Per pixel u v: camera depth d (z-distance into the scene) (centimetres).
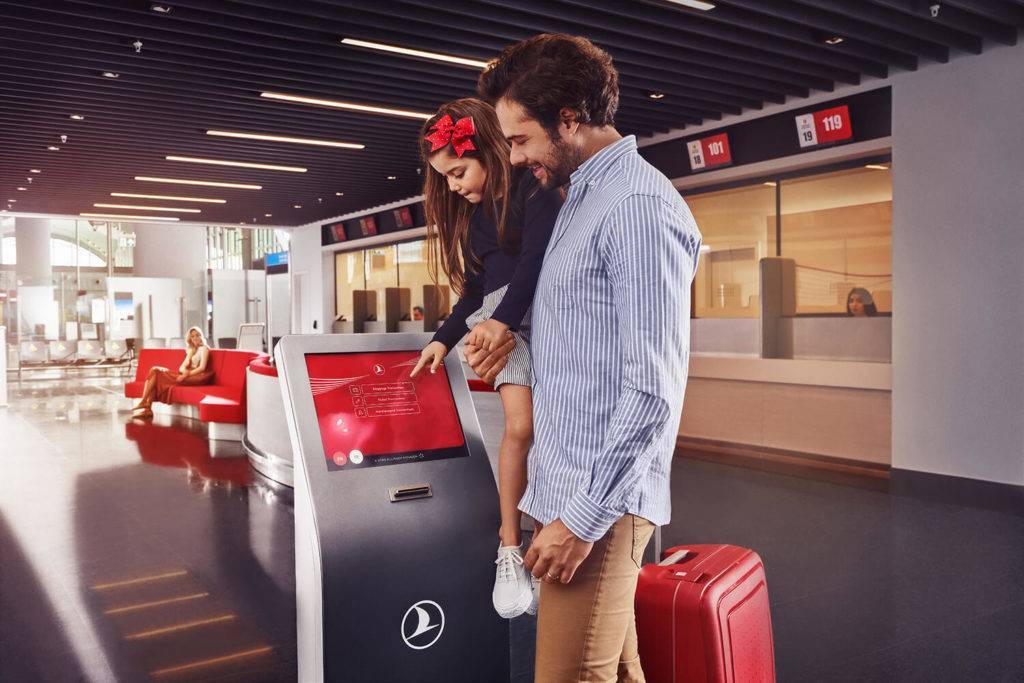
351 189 1230
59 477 621
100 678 276
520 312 160
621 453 124
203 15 536
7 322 1753
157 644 306
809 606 339
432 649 191
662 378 124
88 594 361
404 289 1427
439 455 197
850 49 573
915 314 618
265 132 868
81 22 542
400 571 185
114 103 743
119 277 2069
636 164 137
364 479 185
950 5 519
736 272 800
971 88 580
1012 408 568
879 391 648
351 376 193
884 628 314
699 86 666
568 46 136
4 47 582
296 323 1742
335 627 177
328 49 605
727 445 762
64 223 2336
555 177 145
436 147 174
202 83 680
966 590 357
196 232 2484
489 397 275
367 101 747
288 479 592
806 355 722
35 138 878
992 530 460
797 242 746
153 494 562
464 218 185
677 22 533
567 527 126
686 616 178
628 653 169
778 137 717
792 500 539
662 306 125
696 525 475
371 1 512
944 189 598
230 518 496
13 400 1173
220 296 2131
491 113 175
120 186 1191
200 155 978
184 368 953
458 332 196
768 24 536
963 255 589
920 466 620
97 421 941
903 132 620
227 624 326
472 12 515
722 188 803
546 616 141
